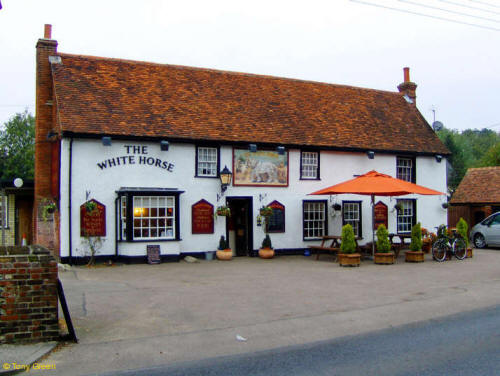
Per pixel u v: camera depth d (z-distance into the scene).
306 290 11.85
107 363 6.48
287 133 19.86
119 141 16.98
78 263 16.27
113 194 16.84
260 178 19.28
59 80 17.67
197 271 15.12
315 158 20.48
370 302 10.46
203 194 18.30
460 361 6.38
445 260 18.12
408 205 22.77
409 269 15.61
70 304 9.99
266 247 18.70
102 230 16.66
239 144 18.72
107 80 18.70
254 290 11.83
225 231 18.69
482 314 9.27
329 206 20.62
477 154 77.62
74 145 16.33
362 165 21.42
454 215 29.45
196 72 21.27
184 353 6.94
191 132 17.98
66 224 16.17
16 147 42.25
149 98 18.72
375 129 22.41
